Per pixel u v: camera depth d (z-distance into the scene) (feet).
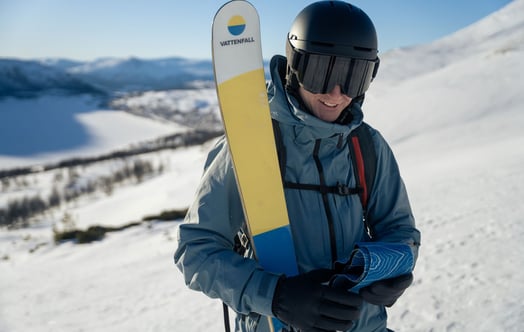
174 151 461.37
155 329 20.43
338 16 4.09
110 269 40.06
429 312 13.56
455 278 15.64
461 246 19.15
